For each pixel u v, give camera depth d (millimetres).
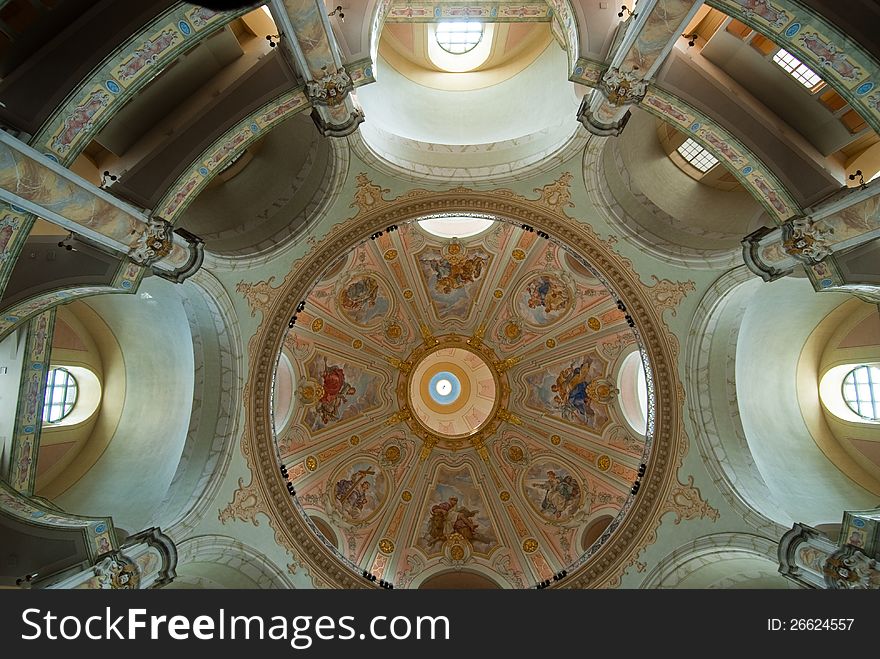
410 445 19531
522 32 15258
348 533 17516
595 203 13695
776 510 11711
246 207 13602
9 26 6828
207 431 12977
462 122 15133
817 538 10109
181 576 11906
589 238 14055
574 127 13039
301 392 17922
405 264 18719
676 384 13555
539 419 19188
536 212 14195
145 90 9562
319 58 9102
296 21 8258
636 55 8930
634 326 14031
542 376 19297
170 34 7211
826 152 9805
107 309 14016
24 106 6738
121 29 7008
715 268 12695
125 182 8953
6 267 7082
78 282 8633
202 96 10086
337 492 17938
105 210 7875
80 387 14234
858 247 8609
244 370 13555
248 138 9648
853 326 13289
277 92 9516
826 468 12797
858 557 9125
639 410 17328
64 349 13664
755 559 11625
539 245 18109
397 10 13672
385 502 18672
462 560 17938
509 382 19797
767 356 13555
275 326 14086
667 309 13562
